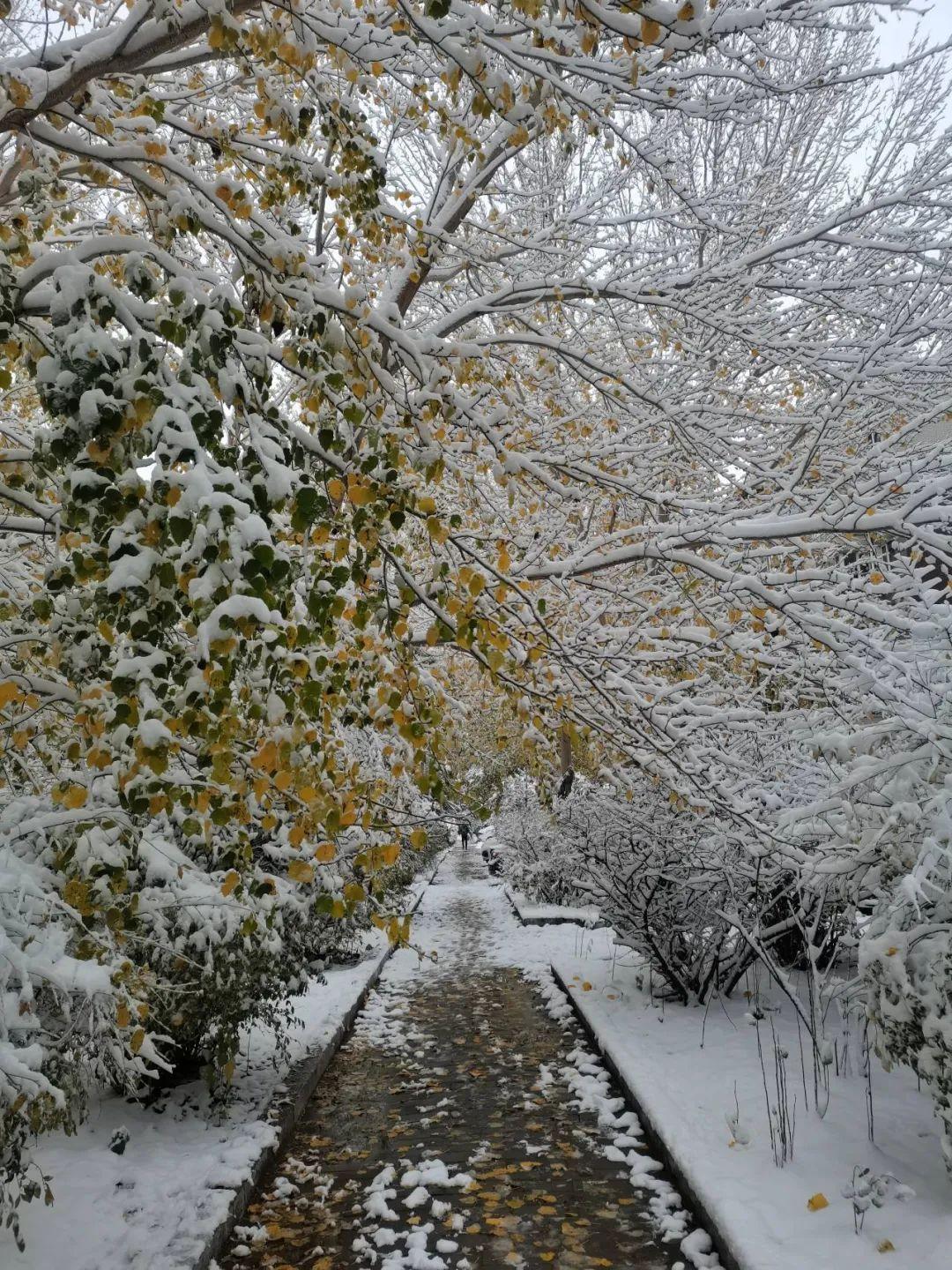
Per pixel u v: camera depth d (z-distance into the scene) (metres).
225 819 2.93
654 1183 5.21
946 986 4.03
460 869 32.03
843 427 5.29
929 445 5.20
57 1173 5.00
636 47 3.02
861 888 5.14
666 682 6.13
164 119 3.35
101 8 4.68
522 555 5.01
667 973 8.67
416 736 3.23
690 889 8.25
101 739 2.69
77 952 3.41
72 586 2.52
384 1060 8.17
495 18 3.53
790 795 6.02
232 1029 5.84
